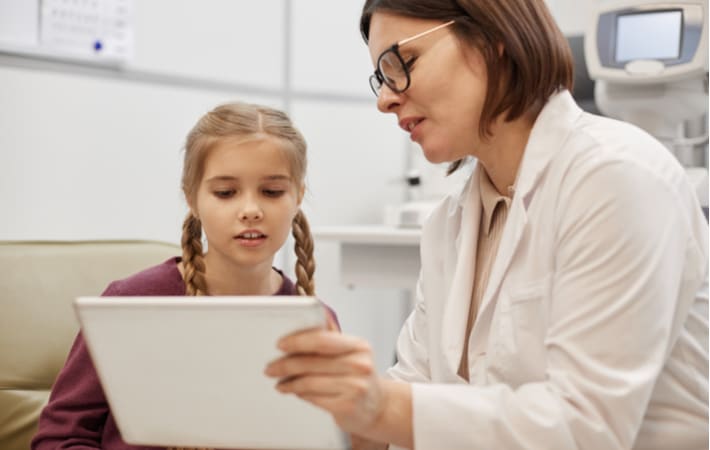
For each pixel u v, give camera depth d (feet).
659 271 2.47
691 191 2.72
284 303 1.93
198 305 1.96
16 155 6.20
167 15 7.02
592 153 2.71
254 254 3.13
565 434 2.35
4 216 6.16
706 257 2.72
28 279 3.95
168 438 2.26
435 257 3.48
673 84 4.87
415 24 2.85
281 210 3.17
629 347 2.42
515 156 3.08
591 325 2.45
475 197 3.29
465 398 2.41
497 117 2.95
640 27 4.90
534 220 2.82
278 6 7.71
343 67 8.14
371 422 2.32
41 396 3.77
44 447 3.06
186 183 3.31
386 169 8.44
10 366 3.77
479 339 3.02
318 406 2.08
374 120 8.35
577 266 2.55
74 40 6.42
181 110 7.16
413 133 3.01
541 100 3.01
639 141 2.76
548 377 2.53
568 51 3.00
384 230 5.82
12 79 6.15
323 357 2.04
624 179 2.54
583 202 2.59
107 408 3.14
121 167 6.81
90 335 2.09
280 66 7.77
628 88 4.99
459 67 2.86
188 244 3.34
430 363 3.33
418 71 2.85
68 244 4.20
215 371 2.08
